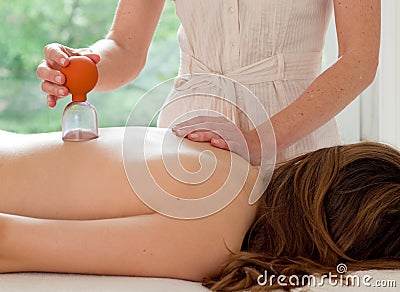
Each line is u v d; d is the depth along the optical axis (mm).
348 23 1881
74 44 3758
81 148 1560
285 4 1920
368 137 2715
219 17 1964
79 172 1525
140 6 2111
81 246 1445
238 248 1519
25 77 3748
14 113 3729
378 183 1550
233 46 1967
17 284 1406
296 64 1968
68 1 3744
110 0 3732
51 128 3732
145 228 1468
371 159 1579
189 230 1477
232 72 1972
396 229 1535
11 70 3742
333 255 1518
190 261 1475
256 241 1563
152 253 1460
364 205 1533
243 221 1534
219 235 1489
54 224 1463
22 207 1518
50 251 1444
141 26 2119
